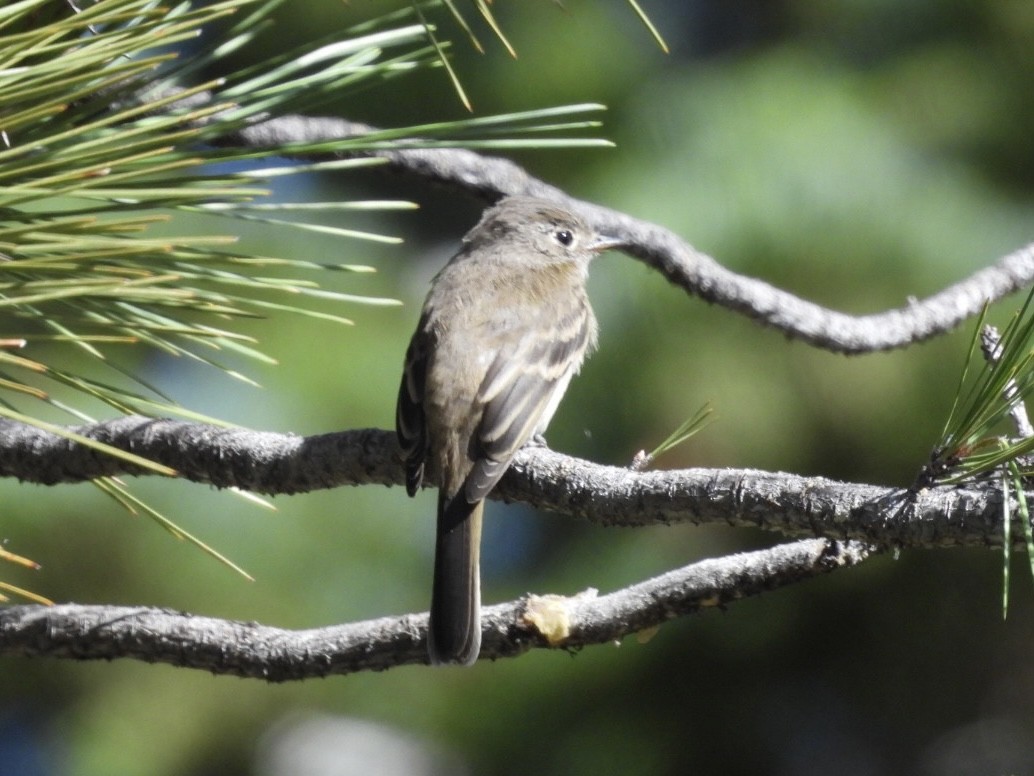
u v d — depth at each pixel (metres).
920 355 11.38
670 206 11.88
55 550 11.81
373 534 12.28
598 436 11.87
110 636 6.04
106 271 4.62
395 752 13.23
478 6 5.35
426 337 7.79
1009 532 4.61
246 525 11.97
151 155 4.64
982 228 11.88
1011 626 12.45
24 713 13.30
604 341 11.71
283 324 11.96
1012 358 4.63
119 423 6.24
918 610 12.41
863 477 11.75
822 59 12.78
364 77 5.38
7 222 4.67
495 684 12.37
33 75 4.34
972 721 12.70
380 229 13.91
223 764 13.04
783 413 11.52
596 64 12.72
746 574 5.67
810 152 11.91
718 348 11.62
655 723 12.27
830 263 11.76
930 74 12.41
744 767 12.34
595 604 5.91
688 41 13.41
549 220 8.66
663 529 11.86
